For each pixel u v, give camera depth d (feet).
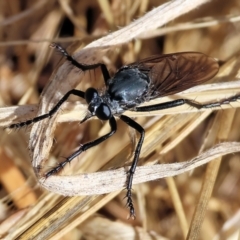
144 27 0.33
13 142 0.34
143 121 0.34
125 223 0.34
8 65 0.38
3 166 0.34
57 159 0.34
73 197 0.31
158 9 0.33
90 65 0.33
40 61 0.37
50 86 0.32
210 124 0.34
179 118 0.32
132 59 0.36
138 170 0.31
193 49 0.38
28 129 0.32
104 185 0.31
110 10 0.36
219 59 0.36
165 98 0.34
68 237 0.33
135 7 0.37
